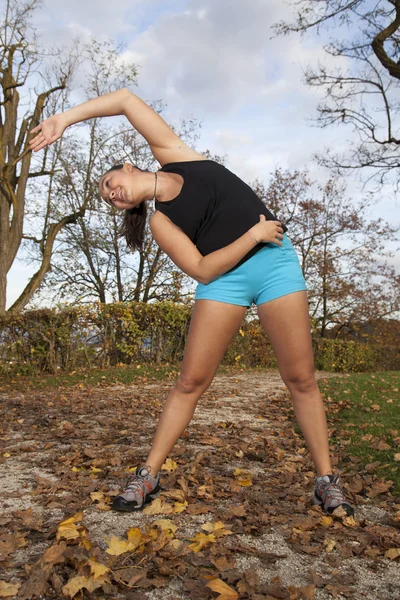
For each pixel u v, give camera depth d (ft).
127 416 18.70
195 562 6.65
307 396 8.48
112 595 5.91
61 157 61.46
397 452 12.81
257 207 8.09
